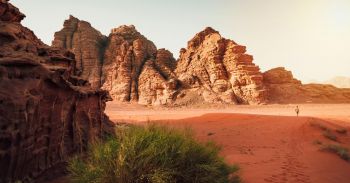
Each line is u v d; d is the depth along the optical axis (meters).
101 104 12.58
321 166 10.84
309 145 15.96
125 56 96.19
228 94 77.50
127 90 88.81
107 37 123.94
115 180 5.61
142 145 5.90
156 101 82.12
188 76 86.38
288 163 11.34
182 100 78.56
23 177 6.21
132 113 60.31
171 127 7.00
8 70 6.34
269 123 25.77
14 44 8.06
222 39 88.62
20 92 6.18
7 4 9.70
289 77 93.50
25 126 6.10
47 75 7.32
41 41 11.81
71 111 9.16
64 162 8.20
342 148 14.23
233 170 7.76
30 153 6.47
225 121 30.97
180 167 6.07
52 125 7.67
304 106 70.38
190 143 6.45
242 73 80.88
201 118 35.22
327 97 86.62
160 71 94.56
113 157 5.81
